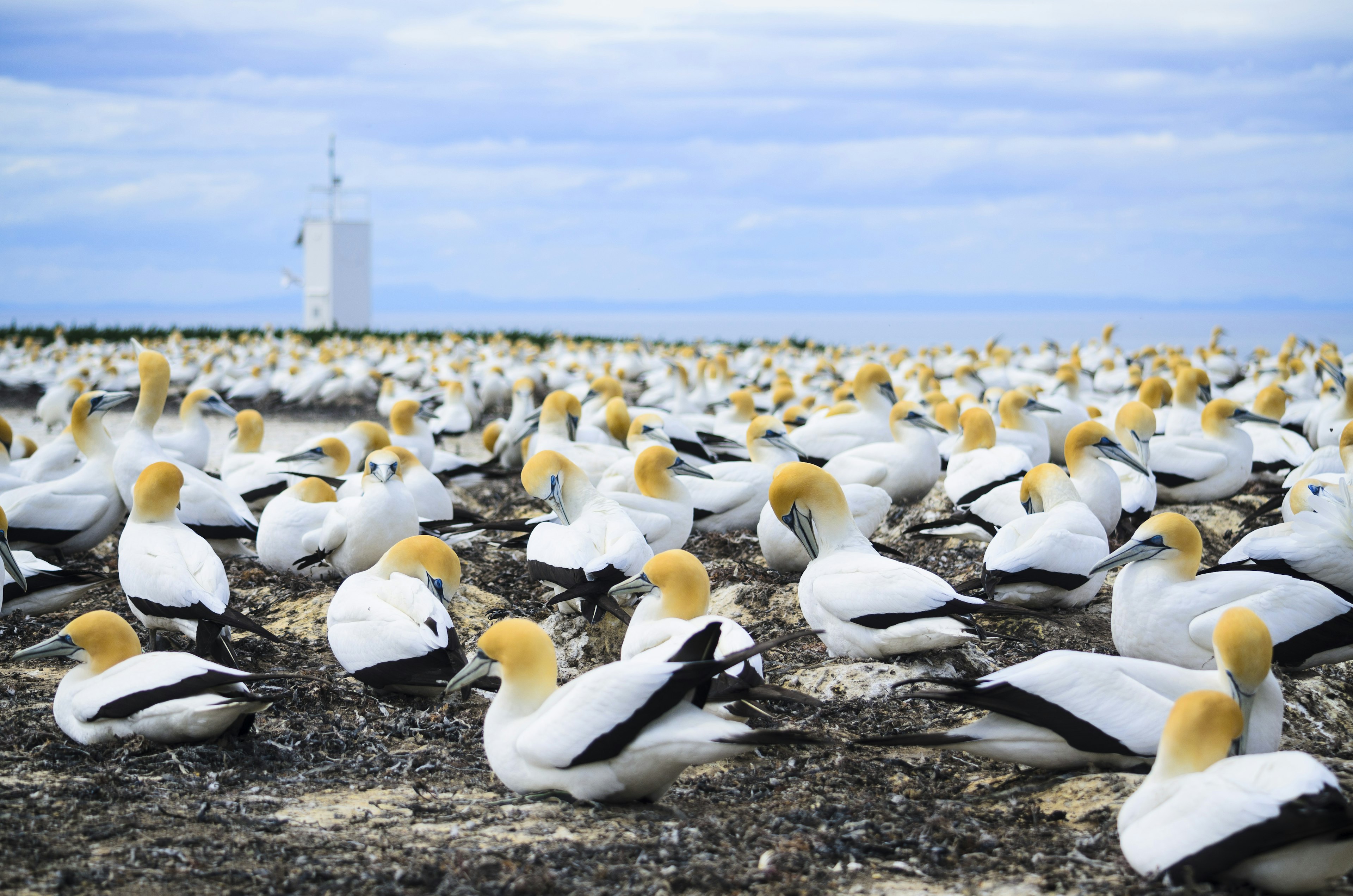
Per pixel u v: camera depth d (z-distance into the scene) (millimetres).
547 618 12086
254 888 5910
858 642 9859
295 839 6574
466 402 37031
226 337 60000
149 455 14141
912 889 6098
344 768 8047
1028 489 11992
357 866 6168
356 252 113062
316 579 13062
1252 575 9070
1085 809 7016
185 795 7289
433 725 8930
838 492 10453
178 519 12719
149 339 59781
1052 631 10969
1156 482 17078
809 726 8914
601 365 47688
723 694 7496
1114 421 20531
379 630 9156
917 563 14398
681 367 32875
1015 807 7270
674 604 8695
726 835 6758
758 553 14656
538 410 23375
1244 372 44969
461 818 6930
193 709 7715
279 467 17250
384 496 12461
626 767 6824
